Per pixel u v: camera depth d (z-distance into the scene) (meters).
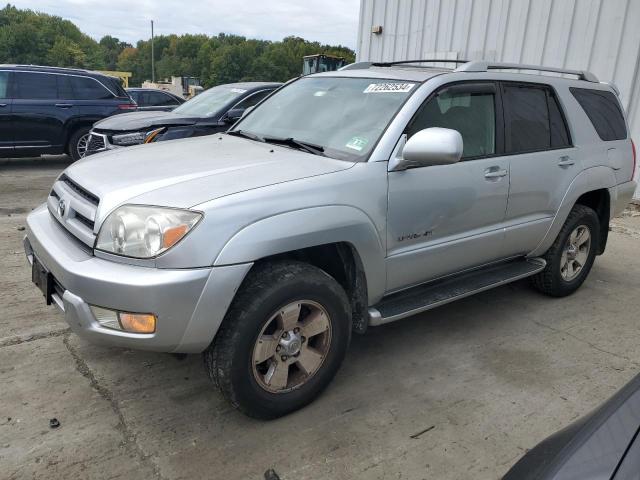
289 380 2.91
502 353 3.70
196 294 2.41
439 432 2.84
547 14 9.02
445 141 2.84
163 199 2.52
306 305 2.82
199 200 2.50
